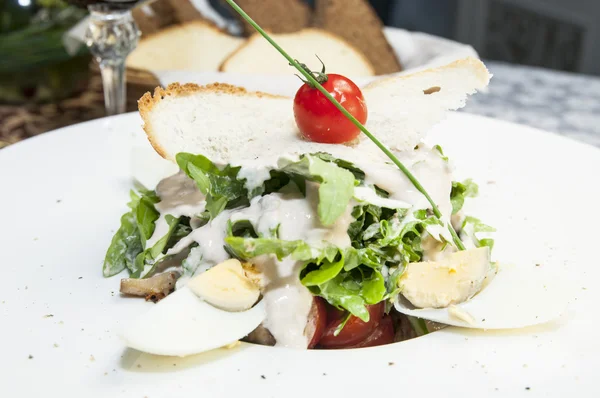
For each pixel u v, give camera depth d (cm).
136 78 56
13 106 60
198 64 61
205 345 31
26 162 43
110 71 53
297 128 38
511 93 70
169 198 37
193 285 32
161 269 36
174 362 30
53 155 44
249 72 59
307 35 61
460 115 49
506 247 38
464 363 30
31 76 59
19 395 29
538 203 41
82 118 58
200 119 38
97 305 33
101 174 43
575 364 30
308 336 33
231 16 68
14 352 30
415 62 61
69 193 41
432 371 30
